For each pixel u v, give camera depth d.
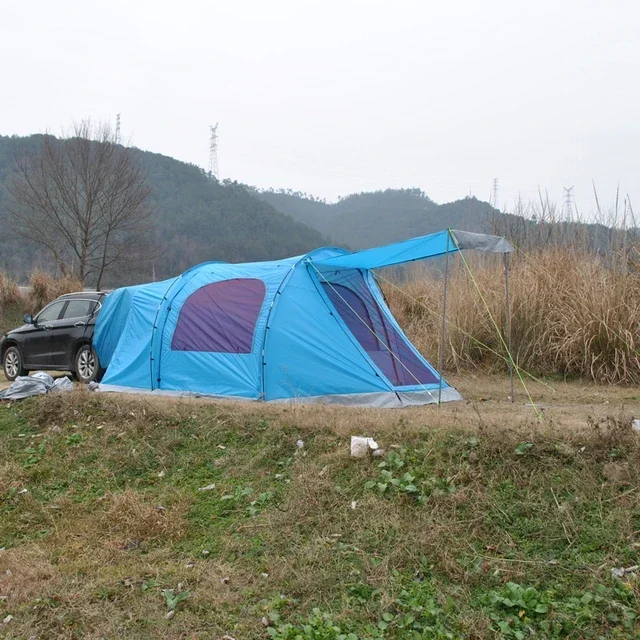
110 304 11.91
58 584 5.20
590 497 5.67
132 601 4.96
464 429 6.66
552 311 12.74
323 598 4.92
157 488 6.93
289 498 6.19
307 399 9.05
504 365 12.85
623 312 11.94
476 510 5.68
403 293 15.34
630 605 4.65
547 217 15.53
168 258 41.72
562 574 5.04
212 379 9.67
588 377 11.95
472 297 13.45
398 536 5.49
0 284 23.33
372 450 6.55
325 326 9.59
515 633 4.49
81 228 27.56
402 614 4.67
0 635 4.60
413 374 10.08
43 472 7.41
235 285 10.22
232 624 4.67
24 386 9.54
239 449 7.32
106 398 8.91
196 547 5.81
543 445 6.19
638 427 6.50
